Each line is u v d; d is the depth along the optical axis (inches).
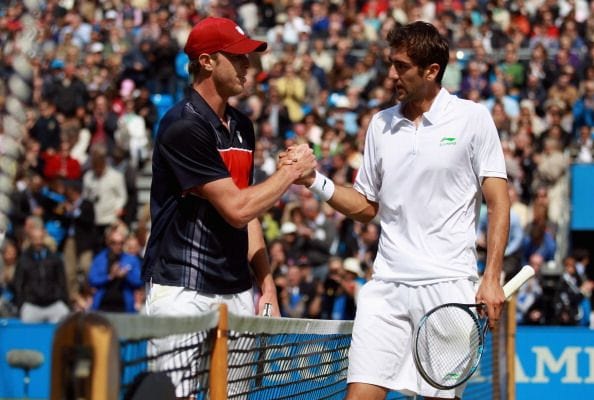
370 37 1567.4
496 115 1338.6
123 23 1533.0
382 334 390.9
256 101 1376.7
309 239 1107.3
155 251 389.1
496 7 1599.4
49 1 1478.8
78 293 1123.3
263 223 1177.4
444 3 1606.8
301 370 408.2
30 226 1007.0
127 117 1334.9
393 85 395.9
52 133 1238.3
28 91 501.4
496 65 1481.3
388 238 396.5
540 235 1202.6
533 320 1107.9
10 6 1053.2
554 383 981.2
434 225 388.5
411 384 392.8
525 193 1301.7
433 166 386.6
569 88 1425.9
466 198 391.2
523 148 1314.0
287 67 1423.5
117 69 1443.2
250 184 406.0
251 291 404.5
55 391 226.7
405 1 1612.9
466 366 380.5
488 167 389.4
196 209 384.2
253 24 1651.1
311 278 1066.1
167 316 272.8
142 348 264.7
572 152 1405.0
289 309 1051.3
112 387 228.1
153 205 390.3
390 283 393.1
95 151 1184.8
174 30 1518.2
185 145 374.0
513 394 897.5
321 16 1595.7
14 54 546.0
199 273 384.2
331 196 405.4
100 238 1175.6
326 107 1413.6
